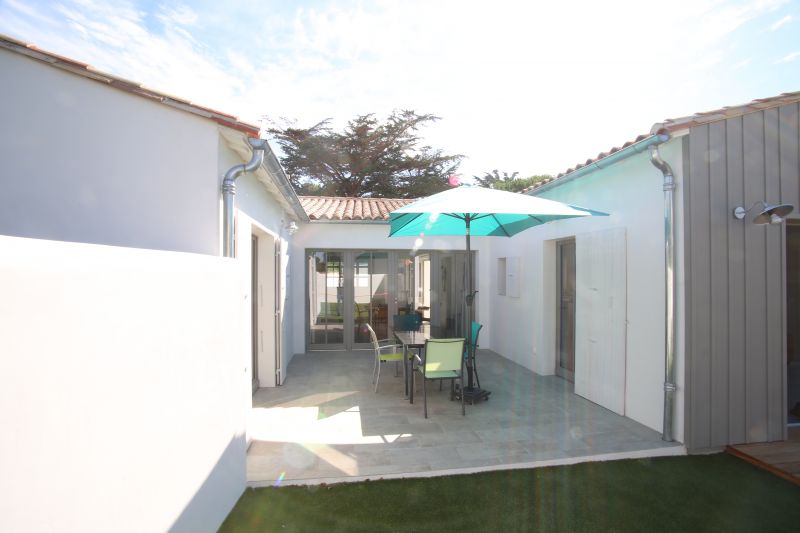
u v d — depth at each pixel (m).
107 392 1.70
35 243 1.36
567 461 3.92
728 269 4.23
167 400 2.22
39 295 1.36
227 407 3.13
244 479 3.46
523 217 6.07
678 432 4.26
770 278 4.31
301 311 9.29
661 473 3.71
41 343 1.35
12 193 3.56
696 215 4.15
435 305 9.80
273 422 5.01
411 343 5.95
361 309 9.62
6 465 1.20
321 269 9.52
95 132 3.63
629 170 4.96
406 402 5.80
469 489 3.43
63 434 1.43
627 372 5.05
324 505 3.20
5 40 3.36
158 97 3.60
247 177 4.66
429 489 3.43
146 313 2.04
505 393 6.20
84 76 3.58
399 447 4.25
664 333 4.45
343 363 8.34
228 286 3.24
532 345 7.55
